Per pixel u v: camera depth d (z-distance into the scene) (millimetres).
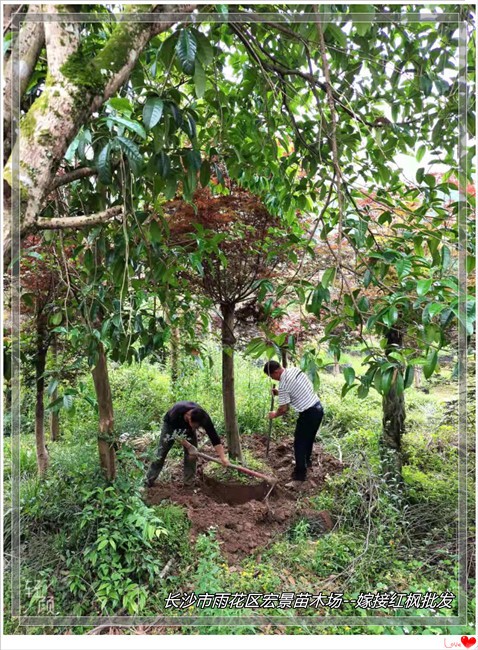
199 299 5188
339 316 3473
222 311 5594
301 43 3438
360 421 6695
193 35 2727
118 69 2475
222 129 3834
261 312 5469
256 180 4734
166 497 5355
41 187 2303
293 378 5699
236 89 4277
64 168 3580
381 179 4148
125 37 2527
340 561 4324
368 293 4500
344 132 4117
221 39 4000
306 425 5695
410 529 4695
